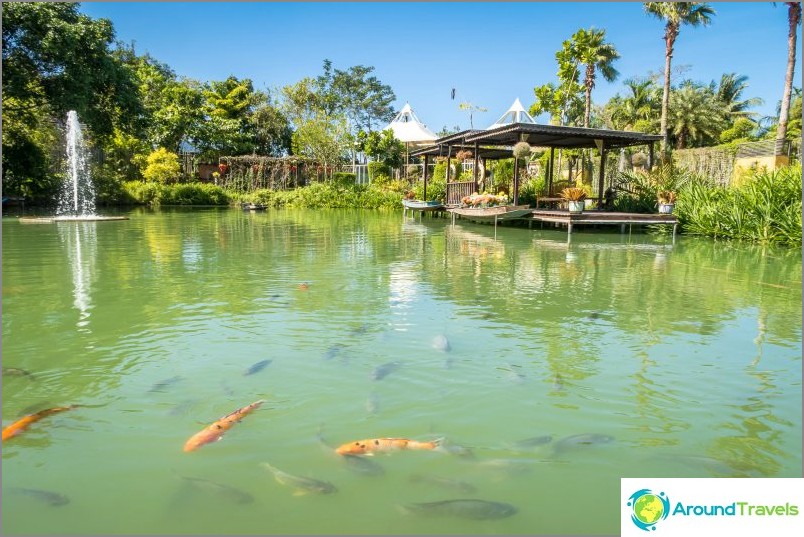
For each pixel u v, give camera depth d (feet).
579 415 9.82
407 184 92.43
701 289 21.27
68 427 9.21
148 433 9.01
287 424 9.32
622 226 45.73
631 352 13.34
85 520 6.77
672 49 78.54
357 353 13.00
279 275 23.68
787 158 62.59
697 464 8.20
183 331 14.80
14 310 17.04
